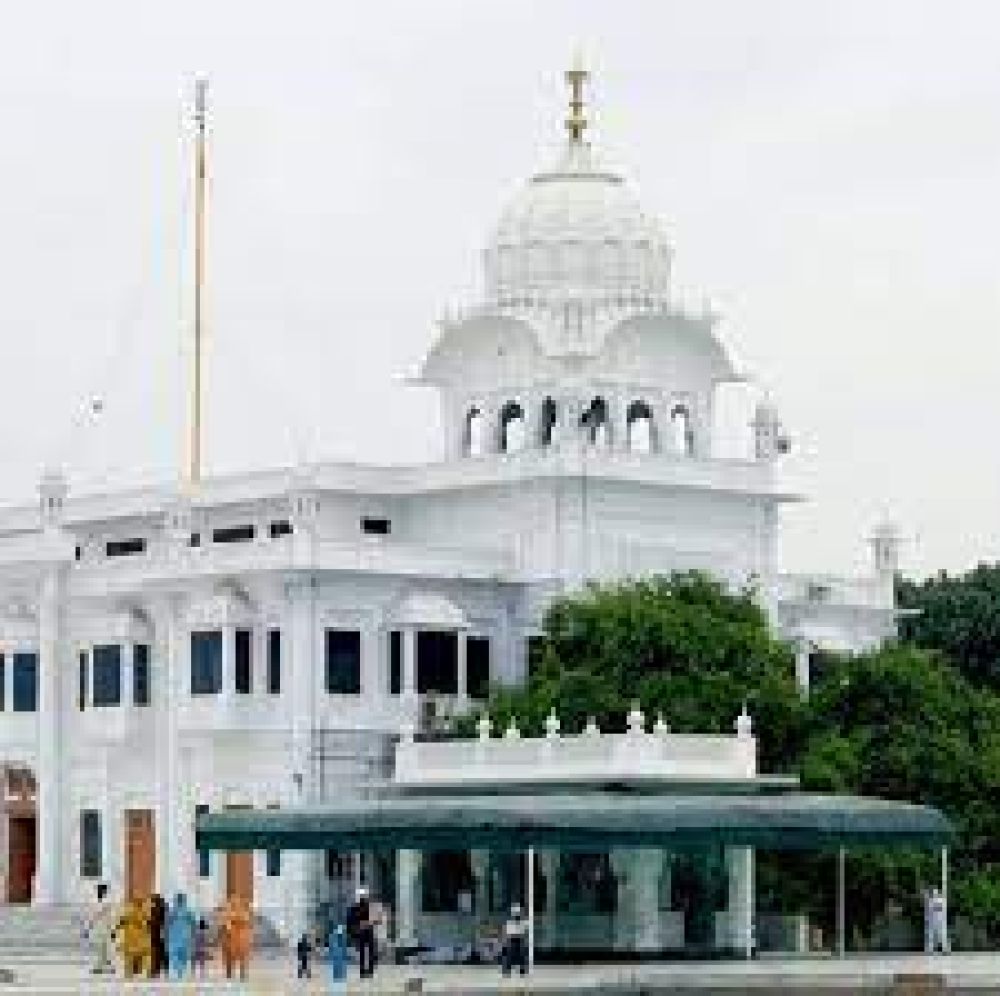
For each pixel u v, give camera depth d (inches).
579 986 3127.5
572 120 4997.5
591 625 4269.2
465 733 4274.1
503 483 4699.8
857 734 4205.2
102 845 4741.6
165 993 3016.7
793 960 3757.4
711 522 4788.4
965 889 4175.7
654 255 4923.7
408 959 3767.2
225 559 4549.7
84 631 4820.4
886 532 5167.3
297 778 4382.4
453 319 4953.3
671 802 3474.4
